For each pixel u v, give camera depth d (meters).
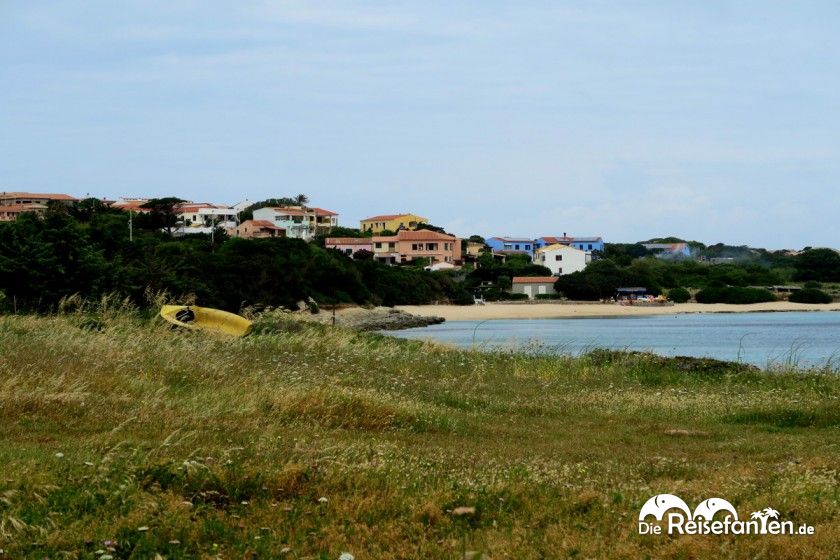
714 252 186.00
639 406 17.30
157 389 14.78
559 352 27.69
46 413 12.42
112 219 81.19
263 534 7.79
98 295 37.84
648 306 105.00
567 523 8.30
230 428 12.45
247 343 23.61
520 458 11.58
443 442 13.02
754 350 48.88
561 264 132.50
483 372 21.78
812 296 112.50
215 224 136.50
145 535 7.49
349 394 15.37
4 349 16.59
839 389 19.06
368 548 7.57
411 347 27.78
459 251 137.88
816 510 8.68
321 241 134.12
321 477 9.37
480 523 8.34
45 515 7.79
